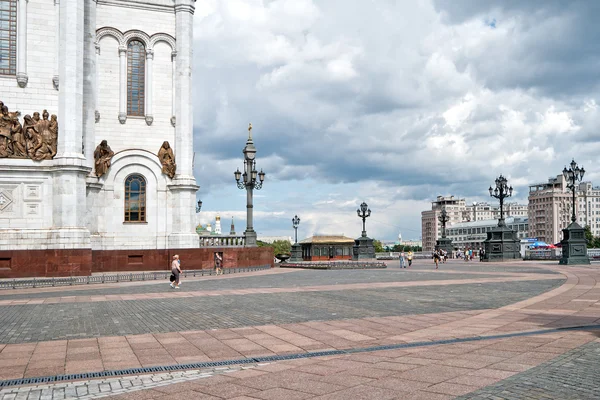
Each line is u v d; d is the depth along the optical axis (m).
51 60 41.69
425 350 11.52
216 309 19.19
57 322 16.47
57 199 39.91
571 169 49.03
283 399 8.09
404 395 8.08
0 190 39.41
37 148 40.00
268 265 52.75
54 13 42.00
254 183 51.34
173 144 48.56
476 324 15.02
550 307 18.41
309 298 22.69
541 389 8.12
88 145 45.31
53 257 38.47
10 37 41.16
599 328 13.84
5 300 23.42
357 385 8.76
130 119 47.50
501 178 65.31
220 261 43.00
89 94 45.56
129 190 47.22
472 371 9.43
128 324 15.86
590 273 35.28
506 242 64.31
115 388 9.12
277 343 12.72
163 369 10.38
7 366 10.70
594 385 8.32
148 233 47.31
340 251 87.62
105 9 46.97
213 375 9.79
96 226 45.56
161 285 31.78
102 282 34.66
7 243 38.94
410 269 49.69
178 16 48.78
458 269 47.06
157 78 48.47
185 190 47.69
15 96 40.75
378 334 13.73
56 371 10.29
